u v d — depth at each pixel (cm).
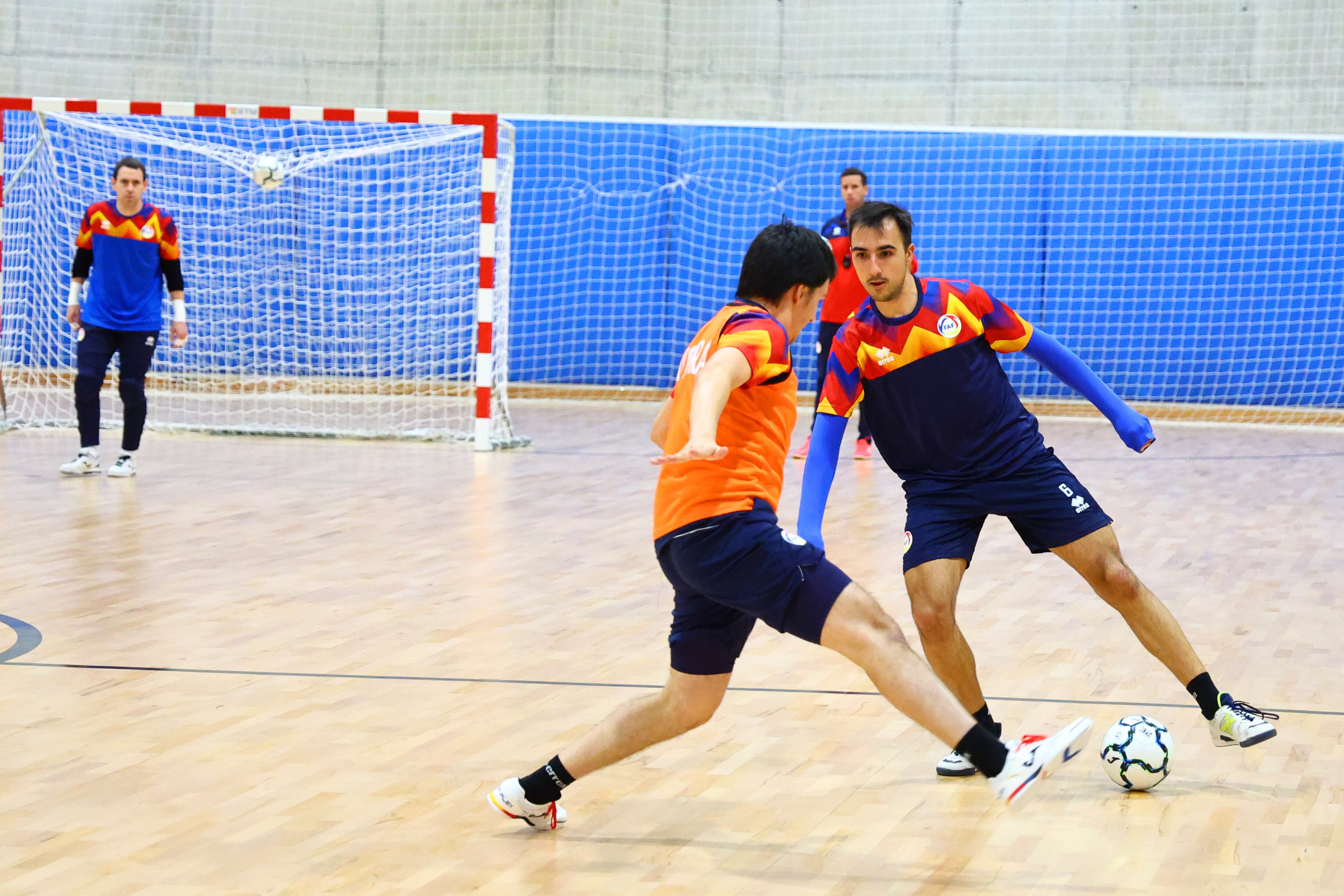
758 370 506
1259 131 2791
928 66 2883
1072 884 521
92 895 500
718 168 2733
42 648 859
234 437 2030
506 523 1349
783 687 800
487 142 1852
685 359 545
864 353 653
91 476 1608
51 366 2522
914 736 711
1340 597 1057
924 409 654
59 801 598
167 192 2672
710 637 549
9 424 2044
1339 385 2591
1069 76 2842
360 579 1086
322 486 1573
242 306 2709
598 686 792
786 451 543
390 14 2964
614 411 2527
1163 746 621
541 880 524
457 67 2962
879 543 1270
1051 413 2562
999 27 2853
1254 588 1087
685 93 2956
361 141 2731
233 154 2594
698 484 524
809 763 667
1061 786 636
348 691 777
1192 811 602
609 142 2756
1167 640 650
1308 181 2570
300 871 527
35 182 2316
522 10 2933
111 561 1134
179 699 757
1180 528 1363
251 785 623
